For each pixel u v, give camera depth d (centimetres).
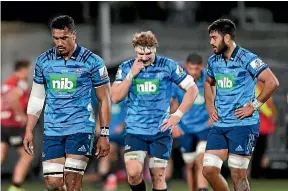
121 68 3081
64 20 2659
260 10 6625
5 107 4678
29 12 6288
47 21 6331
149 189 4712
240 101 2933
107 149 2742
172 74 3041
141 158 3034
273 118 5203
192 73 3725
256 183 5247
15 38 5997
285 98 5425
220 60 2961
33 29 6069
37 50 5991
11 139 4694
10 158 5547
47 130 2747
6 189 4984
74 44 2717
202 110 3762
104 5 5919
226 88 2950
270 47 5928
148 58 2981
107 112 2748
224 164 5422
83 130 2719
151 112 3031
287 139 5391
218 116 2975
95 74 2722
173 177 5544
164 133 3042
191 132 3775
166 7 6519
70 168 2703
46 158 2741
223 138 2973
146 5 6538
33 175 5497
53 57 2727
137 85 3028
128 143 3045
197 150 3747
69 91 2716
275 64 5619
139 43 2964
